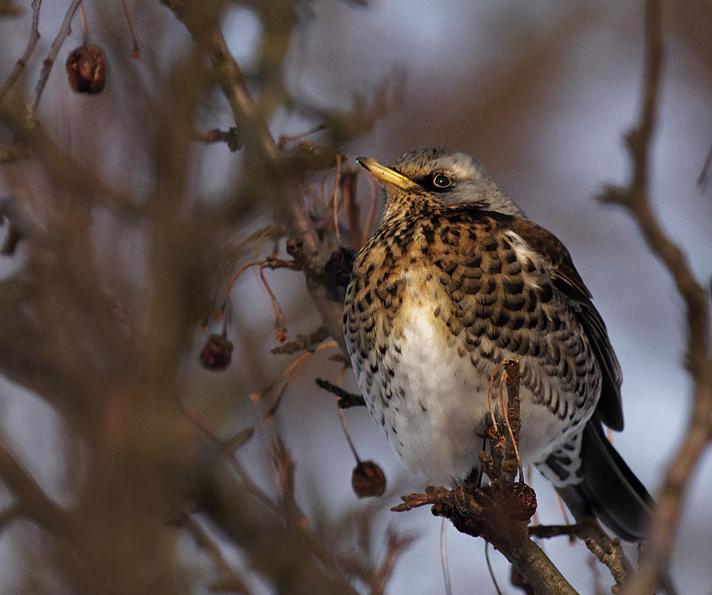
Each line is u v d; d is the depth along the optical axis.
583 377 11.99
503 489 9.23
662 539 5.56
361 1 13.84
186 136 8.40
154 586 7.31
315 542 9.14
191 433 8.76
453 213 12.20
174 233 8.15
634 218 6.45
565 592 9.46
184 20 8.73
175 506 8.04
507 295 11.43
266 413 11.76
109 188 8.49
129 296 8.19
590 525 10.88
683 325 6.27
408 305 11.35
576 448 12.96
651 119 6.43
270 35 9.85
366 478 11.16
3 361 7.57
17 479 7.61
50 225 8.17
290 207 11.17
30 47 8.90
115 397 7.60
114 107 8.71
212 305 8.33
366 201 17.42
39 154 8.51
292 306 16.83
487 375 11.32
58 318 7.68
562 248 12.29
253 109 9.32
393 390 11.54
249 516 8.82
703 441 5.63
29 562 7.66
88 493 7.41
